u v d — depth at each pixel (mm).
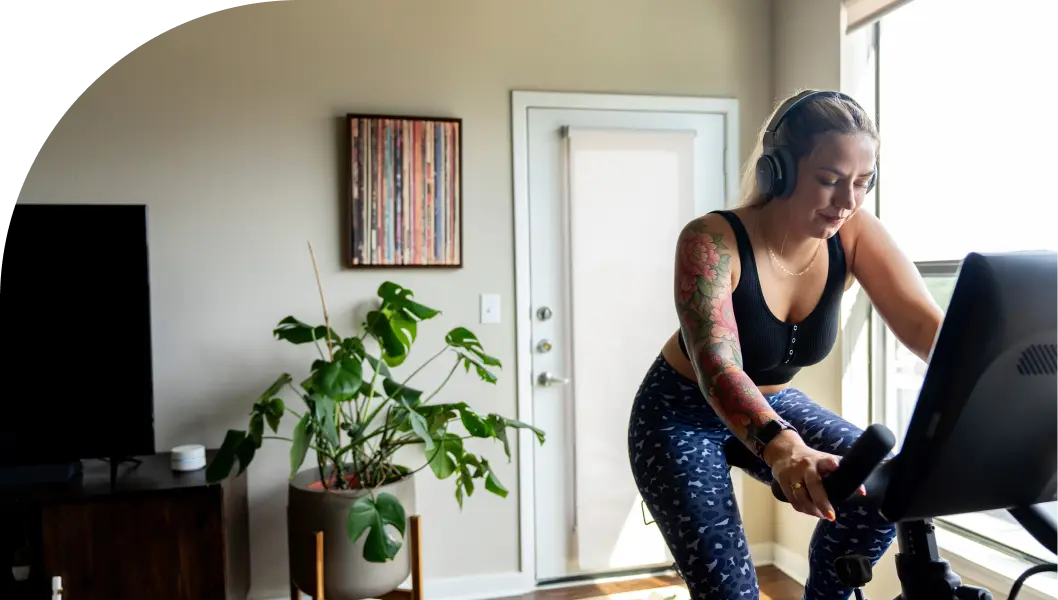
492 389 2746
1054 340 695
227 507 2146
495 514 2754
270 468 2566
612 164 2834
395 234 2631
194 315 2521
